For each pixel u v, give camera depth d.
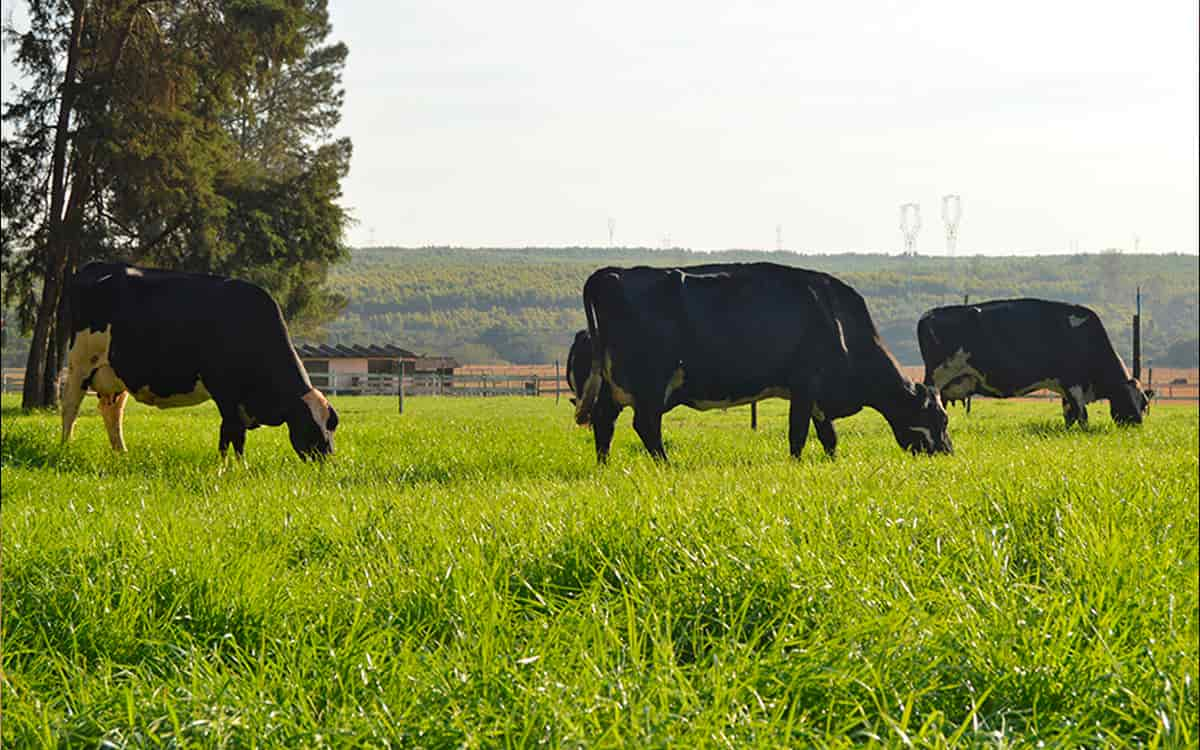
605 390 13.50
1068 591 5.14
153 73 32.59
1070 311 20.62
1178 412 32.09
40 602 5.41
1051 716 4.00
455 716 3.76
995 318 20.75
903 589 5.11
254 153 54.12
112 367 14.80
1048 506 6.96
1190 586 5.14
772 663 4.21
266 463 13.40
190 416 24.50
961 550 5.89
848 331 13.74
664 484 8.14
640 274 13.23
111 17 32.28
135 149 31.56
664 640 4.44
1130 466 9.26
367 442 15.74
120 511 8.20
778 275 13.62
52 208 32.03
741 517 6.26
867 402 13.91
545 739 3.68
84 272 15.53
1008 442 14.70
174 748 3.79
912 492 7.62
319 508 8.27
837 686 4.11
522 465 12.80
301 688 4.18
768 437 17.16
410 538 6.74
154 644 5.00
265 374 14.13
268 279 36.25
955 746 3.65
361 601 5.10
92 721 4.01
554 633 4.56
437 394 60.31
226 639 5.16
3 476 11.78
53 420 22.38
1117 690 4.11
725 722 3.69
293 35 35.09
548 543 6.09
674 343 12.98
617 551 5.86
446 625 5.08
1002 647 4.33
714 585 5.20
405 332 184.38
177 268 35.19
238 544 6.86
